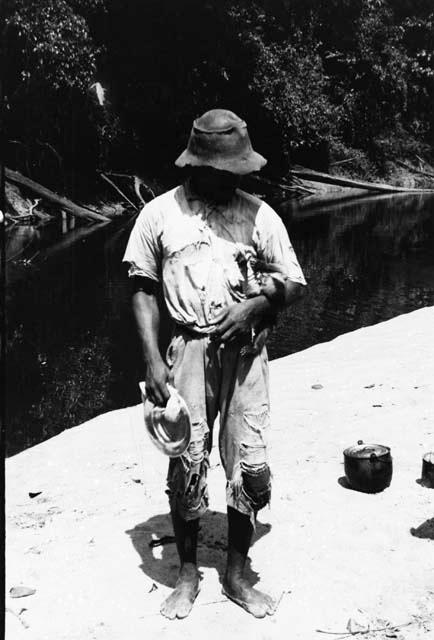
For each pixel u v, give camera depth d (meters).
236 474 3.30
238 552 3.39
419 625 3.22
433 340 8.41
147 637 3.20
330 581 3.55
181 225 3.20
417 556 3.73
